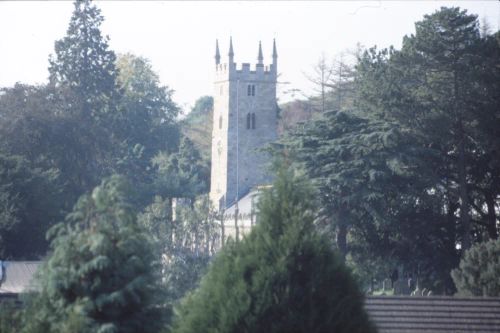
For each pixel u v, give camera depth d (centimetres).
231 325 5259
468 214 18875
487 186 19662
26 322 5341
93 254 5259
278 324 5250
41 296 5325
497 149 18725
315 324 5297
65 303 5241
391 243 18762
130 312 5334
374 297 8938
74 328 5006
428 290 18900
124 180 5478
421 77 19725
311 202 5612
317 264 5378
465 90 19200
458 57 19238
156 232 15300
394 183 17950
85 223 5378
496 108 18962
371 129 18050
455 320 8856
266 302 5269
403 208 18638
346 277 5472
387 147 17775
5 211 17000
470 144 19412
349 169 17338
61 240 5312
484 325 8838
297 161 17550
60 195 19225
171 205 18675
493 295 13375
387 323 8731
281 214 5516
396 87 19362
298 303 5300
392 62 19888
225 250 5559
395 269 19700
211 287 5450
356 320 5412
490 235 19662
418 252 18812
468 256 13888
